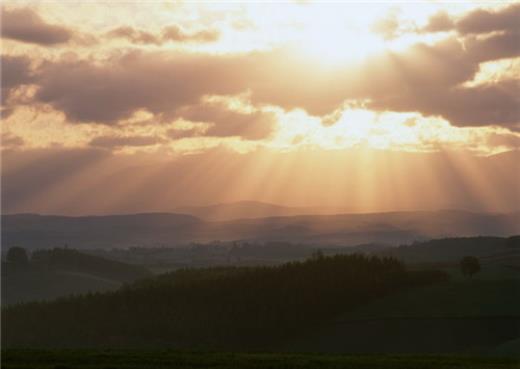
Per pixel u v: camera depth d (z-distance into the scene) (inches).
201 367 3090.6
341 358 3661.4
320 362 3368.6
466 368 3292.3
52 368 2893.7
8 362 3053.6
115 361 3174.2
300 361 3376.0
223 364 3198.8
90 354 3410.4
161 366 3065.9
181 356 3467.0
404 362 3491.6
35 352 3457.2
